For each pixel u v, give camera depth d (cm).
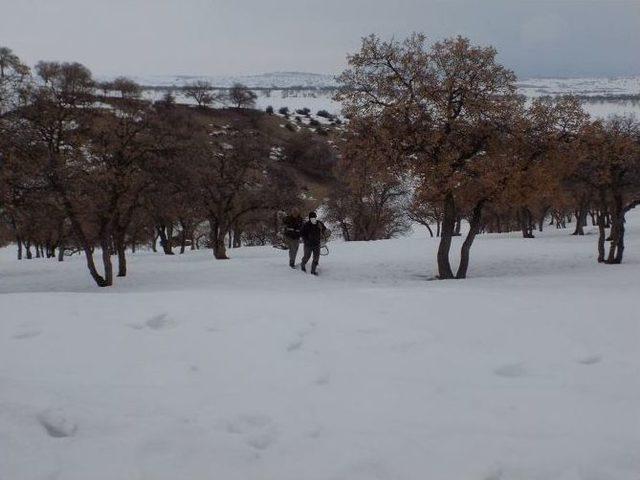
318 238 1945
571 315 682
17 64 2234
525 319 667
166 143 2103
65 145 2288
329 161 7712
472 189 1753
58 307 707
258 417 415
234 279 1859
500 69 1691
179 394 452
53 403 412
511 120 1698
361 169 1853
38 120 2175
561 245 2944
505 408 438
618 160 2044
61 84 2528
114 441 361
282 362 534
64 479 321
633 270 1822
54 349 555
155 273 2175
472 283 1429
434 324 654
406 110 1653
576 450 370
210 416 409
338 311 703
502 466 351
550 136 1720
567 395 461
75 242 3991
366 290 877
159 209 2464
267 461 352
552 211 6081
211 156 2927
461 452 366
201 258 3080
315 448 368
